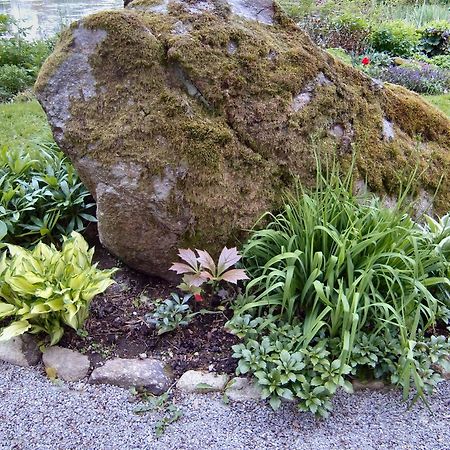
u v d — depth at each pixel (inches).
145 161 93.2
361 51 335.9
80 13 390.0
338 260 84.7
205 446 75.4
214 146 95.1
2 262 96.6
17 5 429.7
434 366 88.5
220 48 103.0
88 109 98.0
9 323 95.7
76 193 118.0
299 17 360.5
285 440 76.5
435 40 370.0
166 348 91.0
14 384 85.4
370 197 109.6
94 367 87.5
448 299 96.0
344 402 82.7
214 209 95.0
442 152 126.6
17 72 256.2
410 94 133.8
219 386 84.2
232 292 99.5
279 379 79.4
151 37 98.7
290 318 88.7
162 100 95.6
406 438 77.2
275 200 102.0
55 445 75.6
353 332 76.7
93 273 93.0
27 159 127.6
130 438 76.6
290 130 104.1
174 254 98.8
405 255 88.4
